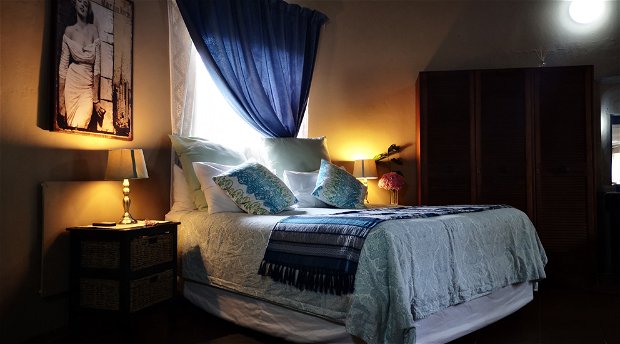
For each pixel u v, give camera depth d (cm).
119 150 278
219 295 277
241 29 393
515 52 450
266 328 243
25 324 249
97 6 292
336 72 473
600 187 426
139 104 327
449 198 414
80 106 279
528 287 309
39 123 257
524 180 402
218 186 305
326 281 208
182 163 335
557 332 261
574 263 392
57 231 263
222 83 379
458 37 460
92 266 259
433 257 216
